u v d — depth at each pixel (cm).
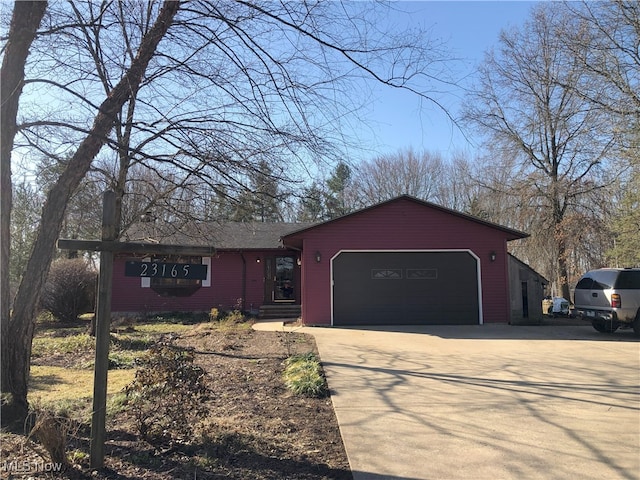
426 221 1459
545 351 968
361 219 1457
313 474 366
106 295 365
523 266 1532
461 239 1454
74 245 355
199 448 404
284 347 1012
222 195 603
